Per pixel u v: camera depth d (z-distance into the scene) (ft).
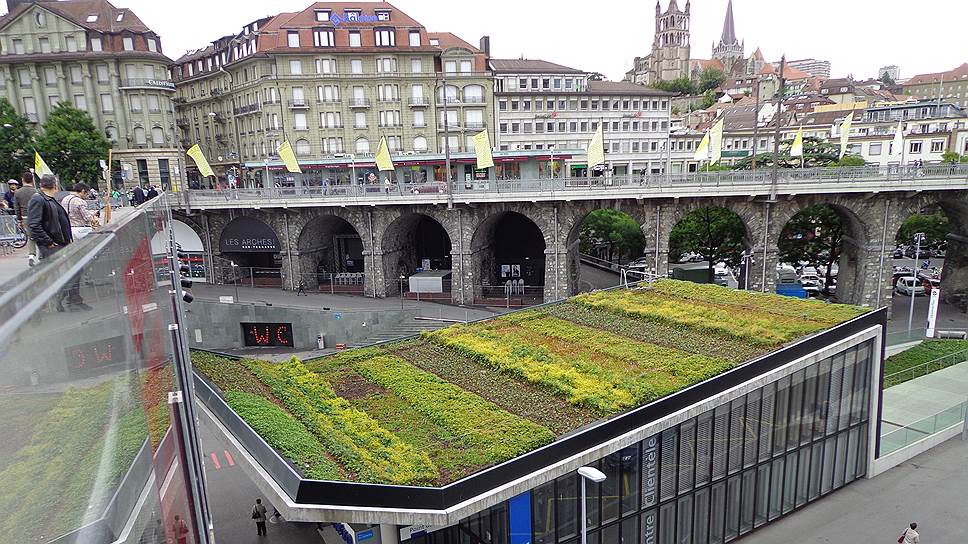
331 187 168.86
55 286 10.38
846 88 395.34
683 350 77.51
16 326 8.00
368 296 176.04
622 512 64.64
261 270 190.80
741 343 78.89
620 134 262.06
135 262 19.93
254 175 223.30
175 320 33.22
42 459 9.41
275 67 220.23
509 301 170.09
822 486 85.25
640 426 61.41
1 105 187.42
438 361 80.59
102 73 209.36
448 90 225.97
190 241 183.62
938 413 101.96
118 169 212.23
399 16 226.58
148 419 17.57
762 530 78.38
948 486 87.76
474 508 50.62
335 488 47.96
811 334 78.54
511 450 55.16
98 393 12.72
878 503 83.92
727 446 72.23
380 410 66.08
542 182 158.51
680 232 192.65
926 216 200.54
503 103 250.37
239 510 86.58
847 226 170.09
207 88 262.67
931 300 138.62
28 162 185.16
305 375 76.07
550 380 69.67
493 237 192.65
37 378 9.25
